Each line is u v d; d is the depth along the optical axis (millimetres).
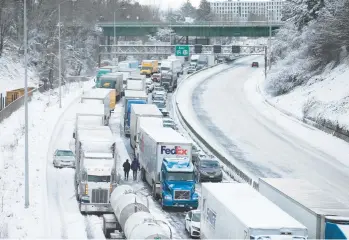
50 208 84250
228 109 185500
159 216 83375
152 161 93500
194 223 73812
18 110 160375
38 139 127125
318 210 58125
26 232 70625
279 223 54000
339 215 56688
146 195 88812
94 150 87750
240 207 58469
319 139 141125
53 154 116000
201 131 148750
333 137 142000
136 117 115312
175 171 86812
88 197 82812
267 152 127375
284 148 131625
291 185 68875
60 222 78125
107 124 147250
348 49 188375
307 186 68562
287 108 177125
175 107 187625
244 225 53656
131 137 124562
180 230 77438
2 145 116062
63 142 127812
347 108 150250
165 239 61406
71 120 153875
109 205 83188
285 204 64250
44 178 97875
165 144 89938
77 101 186250
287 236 52812
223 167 113062
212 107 188875
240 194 63719
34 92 192375
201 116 171750
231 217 57250
